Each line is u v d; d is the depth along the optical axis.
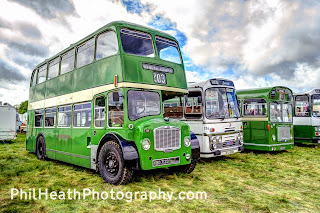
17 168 8.04
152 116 6.39
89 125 7.29
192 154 6.89
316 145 14.27
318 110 13.20
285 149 11.11
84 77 7.65
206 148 8.35
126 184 6.04
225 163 8.81
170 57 7.37
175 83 7.21
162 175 7.03
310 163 8.90
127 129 5.88
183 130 6.46
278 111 11.11
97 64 7.06
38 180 6.53
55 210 4.56
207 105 8.65
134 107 6.12
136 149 5.79
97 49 7.18
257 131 10.83
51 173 7.48
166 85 6.93
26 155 11.30
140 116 6.20
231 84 9.74
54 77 9.65
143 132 5.76
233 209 4.61
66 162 9.05
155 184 6.17
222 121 8.88
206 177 6.88
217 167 8.14
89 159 7.17
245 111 11.32
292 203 5.00
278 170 7.77
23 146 14.71
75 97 8.06
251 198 5.23
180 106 9.28
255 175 7.10
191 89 9.01
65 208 4.65
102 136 6.57
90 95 7.27
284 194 5.54
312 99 13.16
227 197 5.27
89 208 4.66
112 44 6.53
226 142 8.88
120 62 6.15
